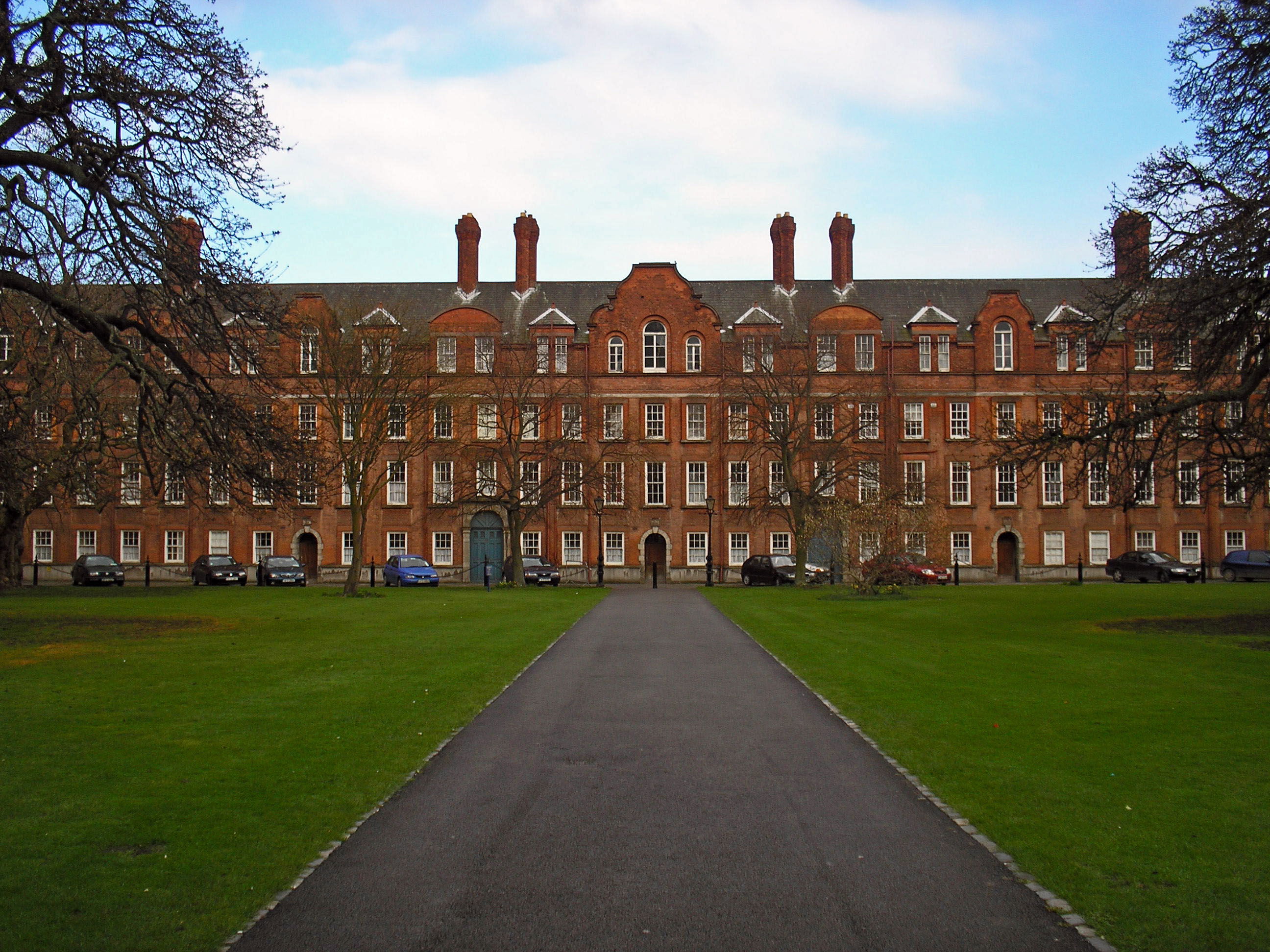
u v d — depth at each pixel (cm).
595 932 667
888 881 760
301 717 1348
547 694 1578
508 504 5269
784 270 6506
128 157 2091
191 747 1166
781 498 5638
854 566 3984
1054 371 6053
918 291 6512
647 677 1762
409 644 2234
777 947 645
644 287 6156
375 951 639
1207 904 710
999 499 6053
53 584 5403
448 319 5962
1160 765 1086
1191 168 2466
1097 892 734
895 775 1068
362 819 911
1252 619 2745
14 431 2614
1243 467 2683
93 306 2805
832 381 6050
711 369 6112
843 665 1903
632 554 6050
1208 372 2500
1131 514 6025
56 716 1345
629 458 5984
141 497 5866
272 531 6097
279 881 751
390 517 6075
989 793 988
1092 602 3500
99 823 881
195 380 2392
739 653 2111
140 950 636
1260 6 2298
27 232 2114
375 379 4228
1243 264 2278
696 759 1147
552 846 840
